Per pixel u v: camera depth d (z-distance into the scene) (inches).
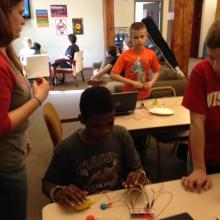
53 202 40.6
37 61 223.9
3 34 39.8
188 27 155.3
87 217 36.7
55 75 251.4
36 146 130.5
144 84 100.0
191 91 47.1
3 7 38.7
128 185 43.3
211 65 44.5
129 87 101.2
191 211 37.9
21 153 47.1
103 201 40.2
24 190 48.5
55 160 46.7
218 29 38.4
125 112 86.7
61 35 312.5
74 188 40.8
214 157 51.0
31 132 147.9
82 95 44.9
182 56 159.6
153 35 138.3
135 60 101.3
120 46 268.2
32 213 82.8
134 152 51.1
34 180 100.9
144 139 105.7
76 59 251.6
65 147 46.5
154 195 41.4
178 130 80.7
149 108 93.5
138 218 36.7
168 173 101.7
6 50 46.0
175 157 112.7
